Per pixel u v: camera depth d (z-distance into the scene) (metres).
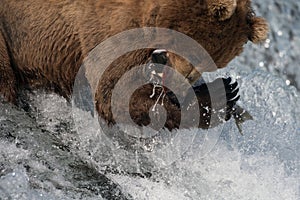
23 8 20.67
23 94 21.88
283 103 27.00
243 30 17.80
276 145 24.06
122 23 18.81
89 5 19.58
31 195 19.69
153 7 17.91
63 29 20.09
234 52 18.06
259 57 30.98
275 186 22.12
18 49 21.03
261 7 33.31
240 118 21.39
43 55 20.75
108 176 20.98
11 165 20.55
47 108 21.83
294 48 31.97
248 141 23.70
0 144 21.03
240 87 27.36
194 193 21.20
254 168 22.58
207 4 17.17
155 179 21.12
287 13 33.22
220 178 21.80
